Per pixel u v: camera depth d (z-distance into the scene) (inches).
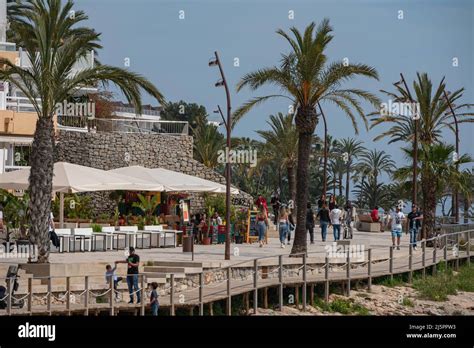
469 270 1721.2
